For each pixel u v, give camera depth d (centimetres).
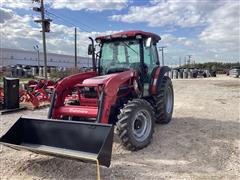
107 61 635
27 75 3306
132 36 597
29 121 454
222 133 629
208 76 4675
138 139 501
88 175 395
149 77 650
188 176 395
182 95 1492
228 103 1148
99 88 482
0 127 691
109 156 361
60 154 365
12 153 489
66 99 535
